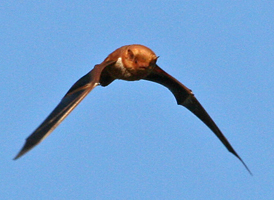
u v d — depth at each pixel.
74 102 14.08
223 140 18.56
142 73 17.00
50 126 12.77
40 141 12.27
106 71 17.22
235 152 18.36
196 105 18.73
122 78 17.22
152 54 16.91
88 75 15.61
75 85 15.20
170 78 18.53
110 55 17.20
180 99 19.00
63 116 13.29
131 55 16.80
